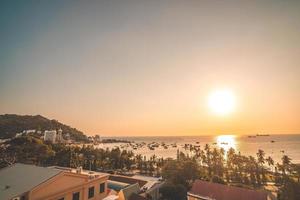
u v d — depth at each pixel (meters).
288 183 50.41
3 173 30.61
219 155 114.06
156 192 53.53
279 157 181.62
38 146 102.75
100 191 36.88
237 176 89.94
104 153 119.12
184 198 51.84
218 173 95.75
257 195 40.12
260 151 122.12
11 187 25.34
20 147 99.88
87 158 109.25
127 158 115.44
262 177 92.88
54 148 113.06
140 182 62.22
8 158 88.00
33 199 24.47
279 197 49.88
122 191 44.31
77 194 31.75
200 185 45.94
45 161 96.25
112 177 65.44
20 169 31.75
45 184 26.38
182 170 63.53
